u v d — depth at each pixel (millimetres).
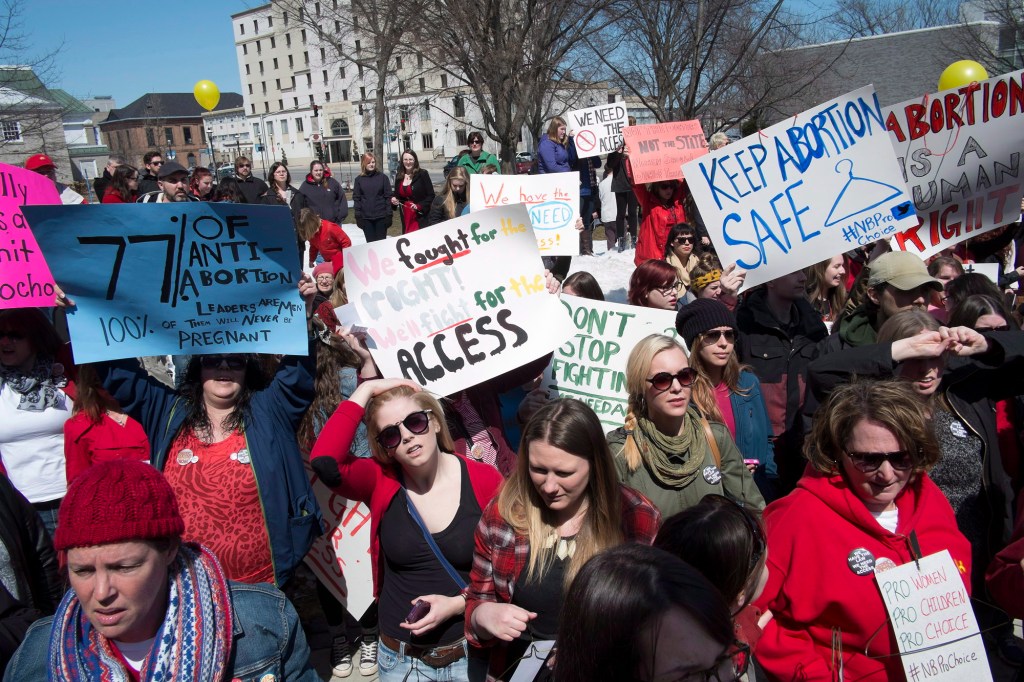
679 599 1537
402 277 4152
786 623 2648
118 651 1949
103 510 1813
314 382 3523
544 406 2580
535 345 4188
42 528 2852
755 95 20641
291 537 3352
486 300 4203
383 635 3100
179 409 3365
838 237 4555
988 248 6645
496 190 7738
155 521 1864
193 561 2035
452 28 16047
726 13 17312
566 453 2467
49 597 2830
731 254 4602
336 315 4051
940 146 5234
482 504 3102
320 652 4250
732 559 2160
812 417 3572
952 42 33125
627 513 2693
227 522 3188
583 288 5090
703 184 4590
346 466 3049
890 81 36656
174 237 3350
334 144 77062
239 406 3336
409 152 12766
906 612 2438
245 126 94938
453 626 2955
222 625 1982
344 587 3900
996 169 5168
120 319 3301
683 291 6949
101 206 3223
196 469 3227
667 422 3143
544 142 12703
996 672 3459
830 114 4523
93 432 3785
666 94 18172
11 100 27531
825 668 2543
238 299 3441
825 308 5785
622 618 1536
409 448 2971
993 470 3246
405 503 3074
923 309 3996
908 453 2459
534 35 16266
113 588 1827
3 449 3848
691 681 1514
